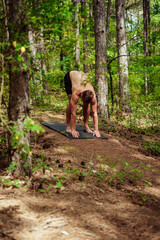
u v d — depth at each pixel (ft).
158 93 35.58
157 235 7.45
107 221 7.95
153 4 69.97
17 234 6.57
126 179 12.43
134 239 7.06
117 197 10.19
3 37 9.93
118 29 33.73
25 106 10.06
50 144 15.40
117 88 35.83
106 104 25.41
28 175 10.58
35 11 8.98
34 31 10.15
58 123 20.80
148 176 13.25
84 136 17.26
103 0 24.59
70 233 6.91
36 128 7.15
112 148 16.31
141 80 42.27
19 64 9.52
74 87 16.56
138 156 16.24
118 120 27.12
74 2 36.78
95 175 12.10
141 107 29.35
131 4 67.41
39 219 7.55
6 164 11.63
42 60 13.12
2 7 10.19
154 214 9.05
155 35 53.06
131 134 21.63
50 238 6.57
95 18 24.75
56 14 9.36
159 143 19.70
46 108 26.48
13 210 7.79
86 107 17.61
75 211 8.32
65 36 10.16
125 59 33.81
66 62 12.48
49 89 42.57
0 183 9.61
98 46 24.82
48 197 9.14
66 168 12.31
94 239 6.74
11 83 9.93
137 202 9.87
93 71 26.68
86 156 14.53
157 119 26.45
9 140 10.28
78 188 10.32
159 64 43.16
